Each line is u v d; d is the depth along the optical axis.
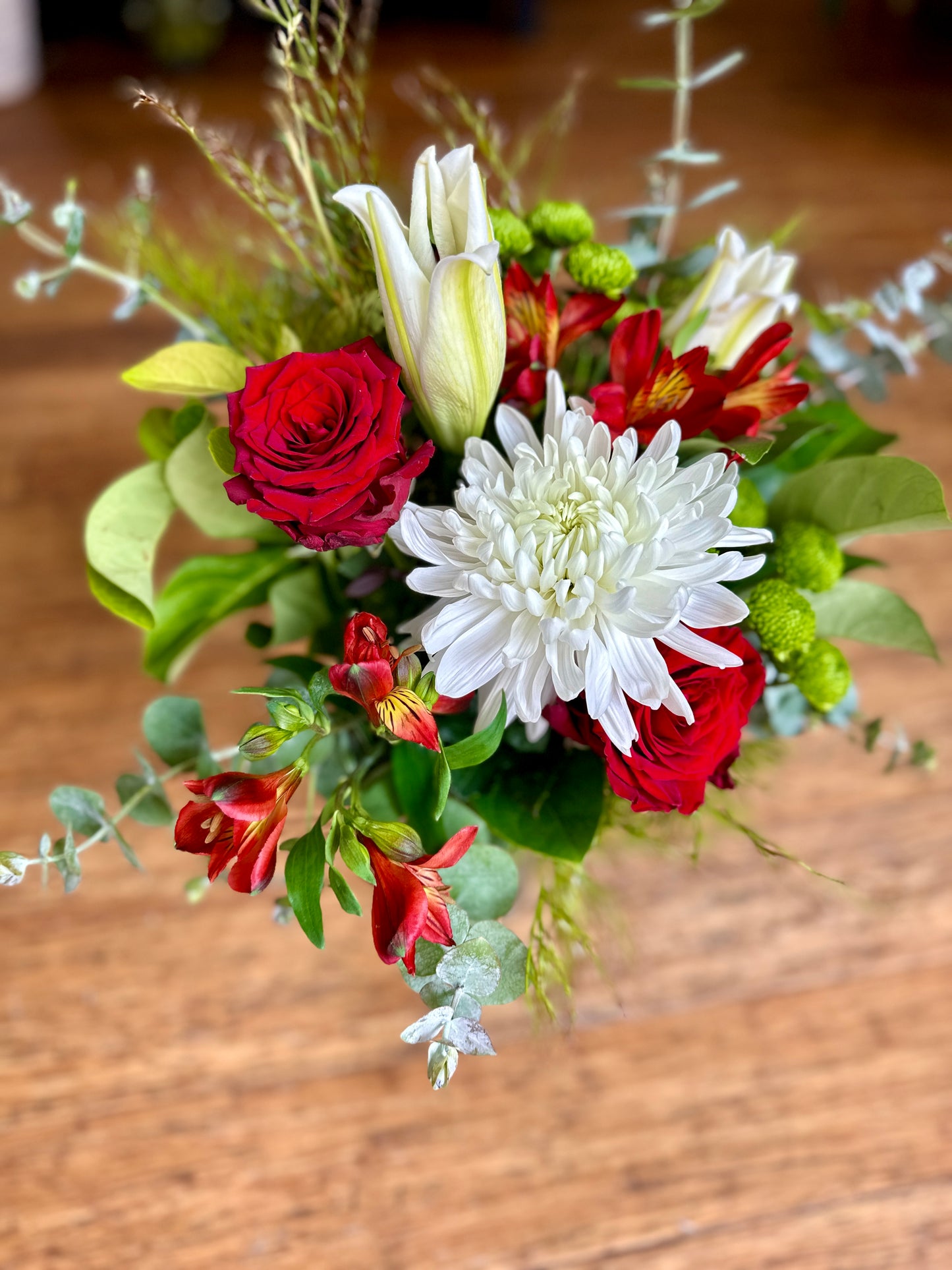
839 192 1.21
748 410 0.41
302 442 0.36
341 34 0.45
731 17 1.67
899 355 0.56
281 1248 0.53
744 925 0.63
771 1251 0.53
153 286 0.49
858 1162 0.55
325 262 0.47
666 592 0.36
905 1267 0.53
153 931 0.62
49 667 0.72
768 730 0.51
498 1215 0.54
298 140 0.45
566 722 0.40
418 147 1.26
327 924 0.62
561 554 0.36
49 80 1.47
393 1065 0.58
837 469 0.45
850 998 0.60
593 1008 0.60
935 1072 0.58
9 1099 0.56
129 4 1.55
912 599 0.77
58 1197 0.54
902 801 0.68
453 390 0.39
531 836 0.42
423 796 0.42
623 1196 0.54
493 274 0.35
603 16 1.68
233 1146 0.55
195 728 0.45
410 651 0.38
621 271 0.44
